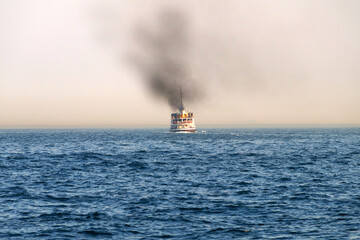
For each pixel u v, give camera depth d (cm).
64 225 10169
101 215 11094
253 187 15438
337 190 14625
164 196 13675
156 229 9844
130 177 18562
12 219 10719
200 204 12375
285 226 9962
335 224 10081
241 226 10006
